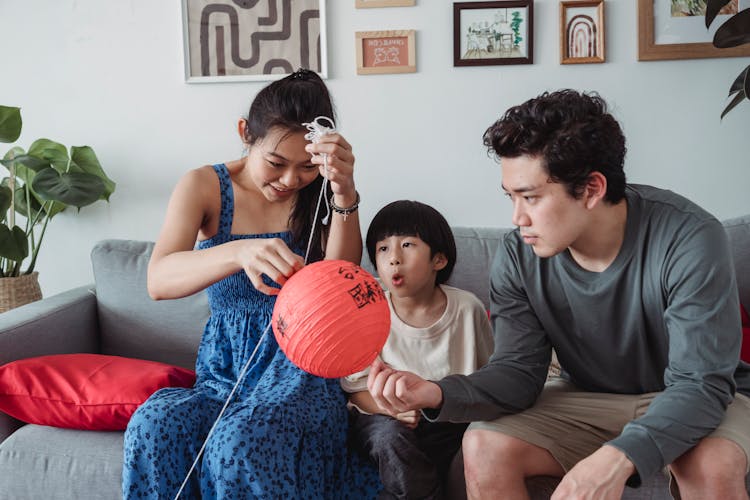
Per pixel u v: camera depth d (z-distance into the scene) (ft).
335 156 3.94
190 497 4.04
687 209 3.63
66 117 7.59
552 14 7.02
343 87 7.27
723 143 7.07
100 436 4.74
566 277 3.89
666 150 7.11
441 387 3.67
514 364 4.01
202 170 4.75
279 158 4.09
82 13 7.43
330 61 7.25
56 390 4.79
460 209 7.35
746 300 5.73
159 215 7.61
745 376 3.81
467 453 3.75
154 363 5.22
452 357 4.86
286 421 4.02
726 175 7.11
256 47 7.27
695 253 3.46
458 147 7.26
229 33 7.29
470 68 7.14
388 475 4.20
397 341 4.90
